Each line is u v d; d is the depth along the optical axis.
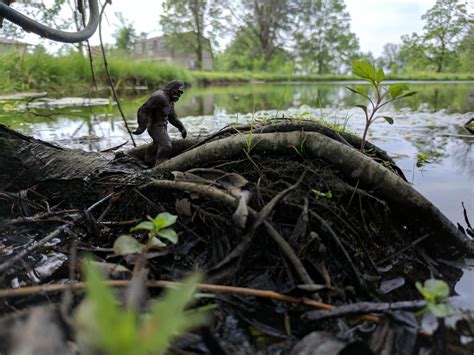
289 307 1.18
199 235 1.48
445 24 37.34
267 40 40.28
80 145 3.68
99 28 2.89
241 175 1.62
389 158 1.98
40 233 1.67
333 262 1.37
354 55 45.88
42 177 2.00
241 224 1.28
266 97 11.88
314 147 1.63
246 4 39.44
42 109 7.57
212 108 7.95
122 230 1.60
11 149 2.05
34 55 11.00
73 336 0.93
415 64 41.78
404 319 1.11
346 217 1.51
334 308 1.12
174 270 1.33
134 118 6.11
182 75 18.81
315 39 42.34
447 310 1.00
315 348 0.99
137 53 45.53
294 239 1.34
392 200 1.58
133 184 1.72
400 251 1.50
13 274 1.34
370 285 1.33
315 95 13.20
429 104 9.23
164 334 0.52
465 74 30.75
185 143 2.03
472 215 1.92
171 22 37.38
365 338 1.06
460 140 3.99
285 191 1.40
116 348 0.46
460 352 1.00
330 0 41.66
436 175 2.64
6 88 9.61
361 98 11.59
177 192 1.60
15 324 0.96
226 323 1.11
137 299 1.06
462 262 1.53
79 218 1.66
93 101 9.20
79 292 1.16
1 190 1.97
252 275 1.32
